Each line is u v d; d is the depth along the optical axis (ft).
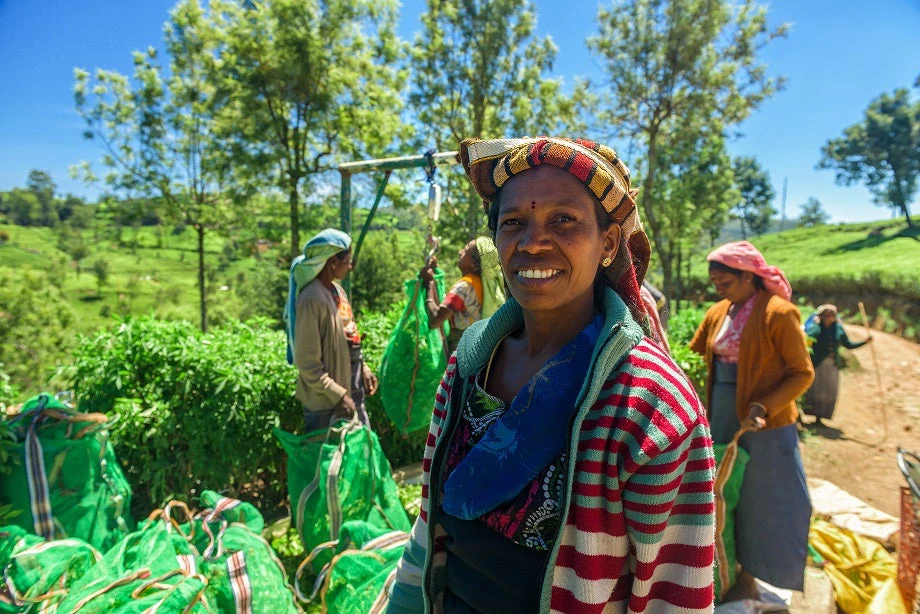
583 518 2.97
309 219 60.08
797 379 8.80
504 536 3.33
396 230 72.18
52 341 50.06
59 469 8.45
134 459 11.06
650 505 2.88
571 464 2.91
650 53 51.16
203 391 11.63
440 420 4.18
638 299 3.57
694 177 66.80
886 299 63.21
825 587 9.86
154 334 11.96
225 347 12.35
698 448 2.95
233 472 11.96
